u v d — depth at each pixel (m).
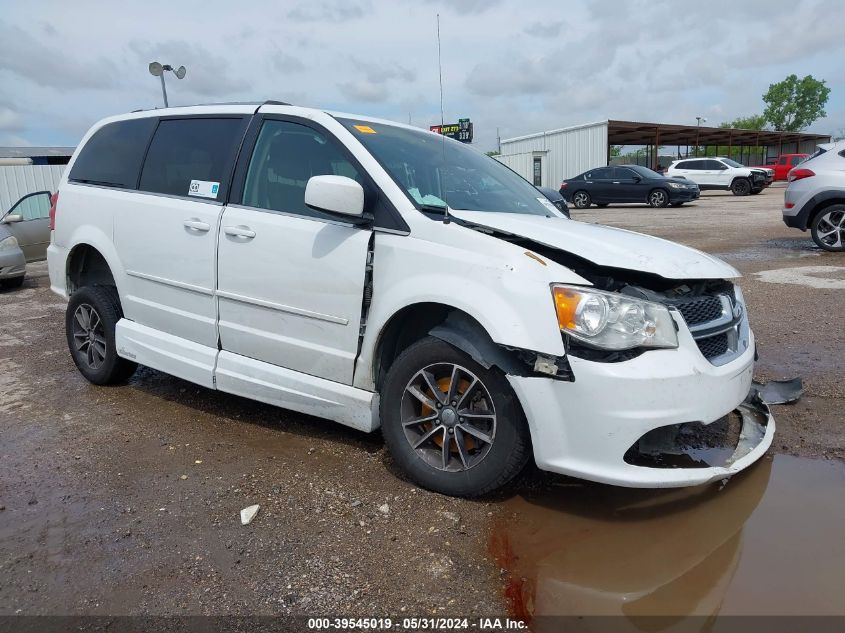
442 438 3.06
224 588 2.41
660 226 15.21
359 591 2.39
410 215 3.08
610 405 2.59
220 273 3.68
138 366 5.23
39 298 8.88
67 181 4.75
